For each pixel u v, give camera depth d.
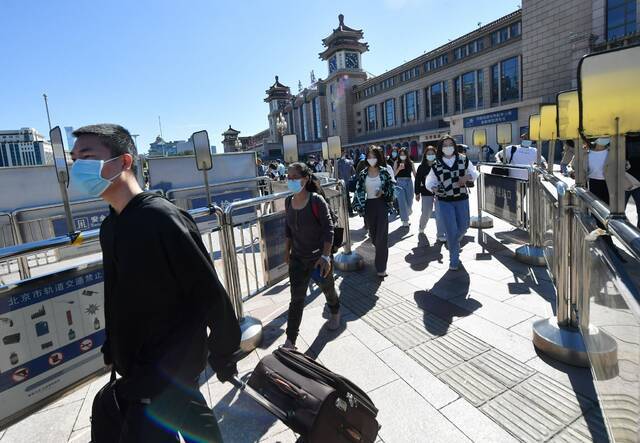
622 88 1.56
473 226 7.02
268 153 77.19
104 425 1.51
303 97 82.50
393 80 58.84
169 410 1.39
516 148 8.50
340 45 68.19
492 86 42.91
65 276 2.19
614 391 1.66
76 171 1.42
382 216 4.64
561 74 26.88
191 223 1.54
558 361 2.67
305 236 3.11
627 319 1.44
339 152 6.18
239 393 2.64
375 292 4.28
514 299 3.75
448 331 3.24
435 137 48.84
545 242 4.33
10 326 1.97
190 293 1.46
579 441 1.99
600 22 24.50
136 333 1.44
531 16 28.17
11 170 7.28
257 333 3.29
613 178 1.59
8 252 1.95
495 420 2.19
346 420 1.70
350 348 3.11
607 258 1.62
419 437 2.12
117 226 1.41
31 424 2.51
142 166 8.91
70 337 2.23
